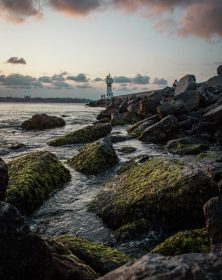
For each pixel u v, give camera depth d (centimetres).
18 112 8631
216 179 1073
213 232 639
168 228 902
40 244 449
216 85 5203
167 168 1089
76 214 1059
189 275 297
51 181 1289
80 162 1658
